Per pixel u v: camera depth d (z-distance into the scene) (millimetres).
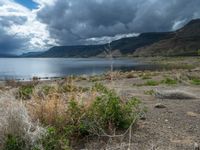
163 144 2141
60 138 2068
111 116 2416
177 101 3971
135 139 2236
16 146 1858
